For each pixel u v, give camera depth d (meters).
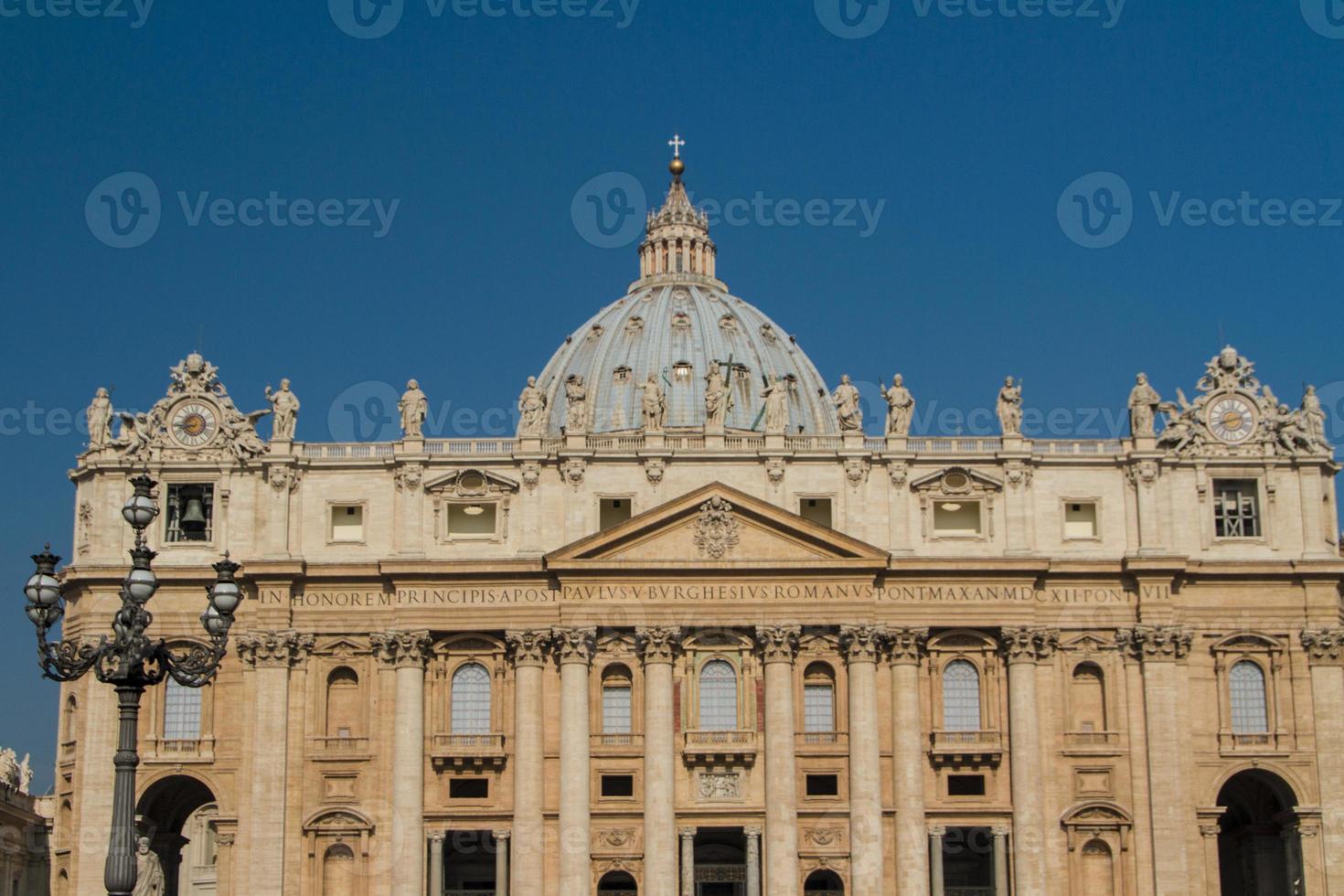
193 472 127.62
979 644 126.19
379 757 123.50
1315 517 129.00
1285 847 126.62
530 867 121.00
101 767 123.00
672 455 127.25
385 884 121.44
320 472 127.81
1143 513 127.50
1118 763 124.19
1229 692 126.06
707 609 124.25
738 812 122.75
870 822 121.69
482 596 124.94
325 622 125.25
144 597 59.69
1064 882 122.50
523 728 123.00
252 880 120.69
